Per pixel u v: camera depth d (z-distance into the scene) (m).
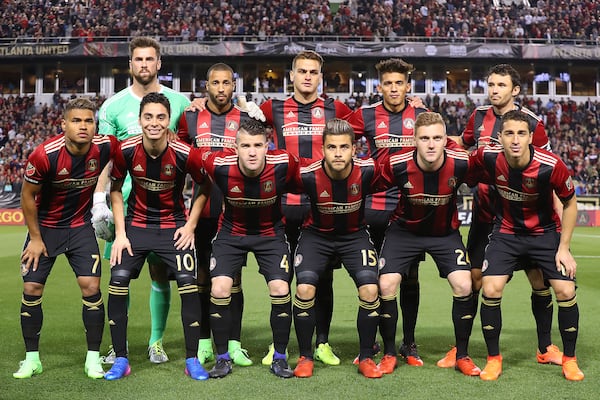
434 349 4.98
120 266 4.28
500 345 5.09
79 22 28.97
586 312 6.34
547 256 4.26
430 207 4.35
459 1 30.36
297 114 5.09
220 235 4.45
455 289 4.32
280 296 4.25
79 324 5.77
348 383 3.98
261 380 4.05
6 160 26.28
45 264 4.24
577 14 29.80
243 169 4.18
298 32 28.67
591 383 3.96
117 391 3.78
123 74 29.88
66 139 4.15
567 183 4.14
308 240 4.45
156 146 4.22
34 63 29.44
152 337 4.65
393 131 5.02
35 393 3.73
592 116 28.42
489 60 28.20
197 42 27.42
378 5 29.64
